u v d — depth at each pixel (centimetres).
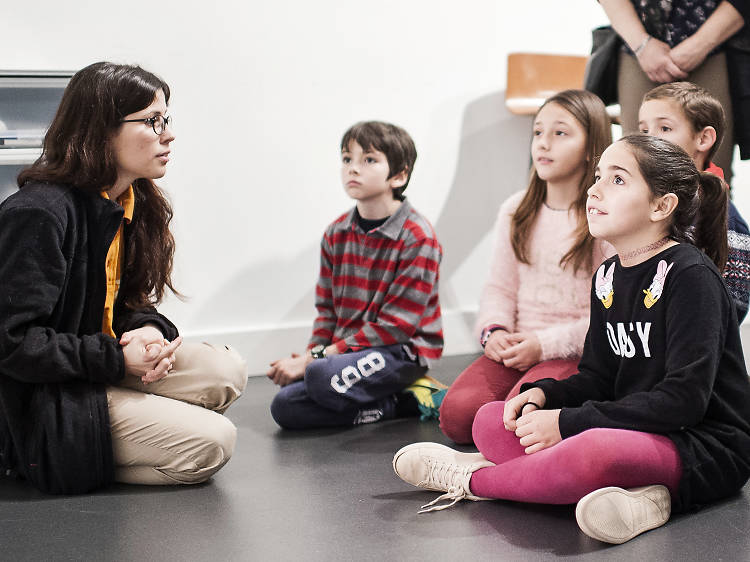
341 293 201
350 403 184
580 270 174
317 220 242
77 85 142
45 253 135
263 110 234
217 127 231
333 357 183
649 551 114
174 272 230
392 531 123
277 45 234
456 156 255
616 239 133
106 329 153
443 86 252
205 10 226
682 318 124
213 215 233
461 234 258
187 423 143
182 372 152
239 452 167
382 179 192
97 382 142
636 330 132
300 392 183
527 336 175
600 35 216
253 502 137
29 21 212
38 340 134
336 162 243
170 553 116
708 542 117
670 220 133
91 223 142
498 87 257
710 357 122
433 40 249
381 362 187
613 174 131
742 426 130
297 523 127
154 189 160
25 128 205
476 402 169
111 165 142
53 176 141
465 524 125
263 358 238
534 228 181
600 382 141
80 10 216
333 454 164
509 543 117
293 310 242
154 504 136
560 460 122
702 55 194
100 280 144
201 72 228
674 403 121
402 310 191
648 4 198
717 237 141
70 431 137
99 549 118
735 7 190
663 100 165
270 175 237
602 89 215
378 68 245
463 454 140
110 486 146
